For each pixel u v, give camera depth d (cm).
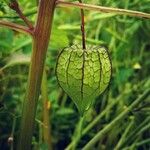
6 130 31
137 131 29
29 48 29
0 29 29
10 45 28
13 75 29
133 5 30
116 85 35
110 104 32
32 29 18
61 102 37
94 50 17
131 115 28
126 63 35
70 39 34
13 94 31
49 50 35
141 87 33
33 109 19
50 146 26
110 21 32
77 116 35
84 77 17
